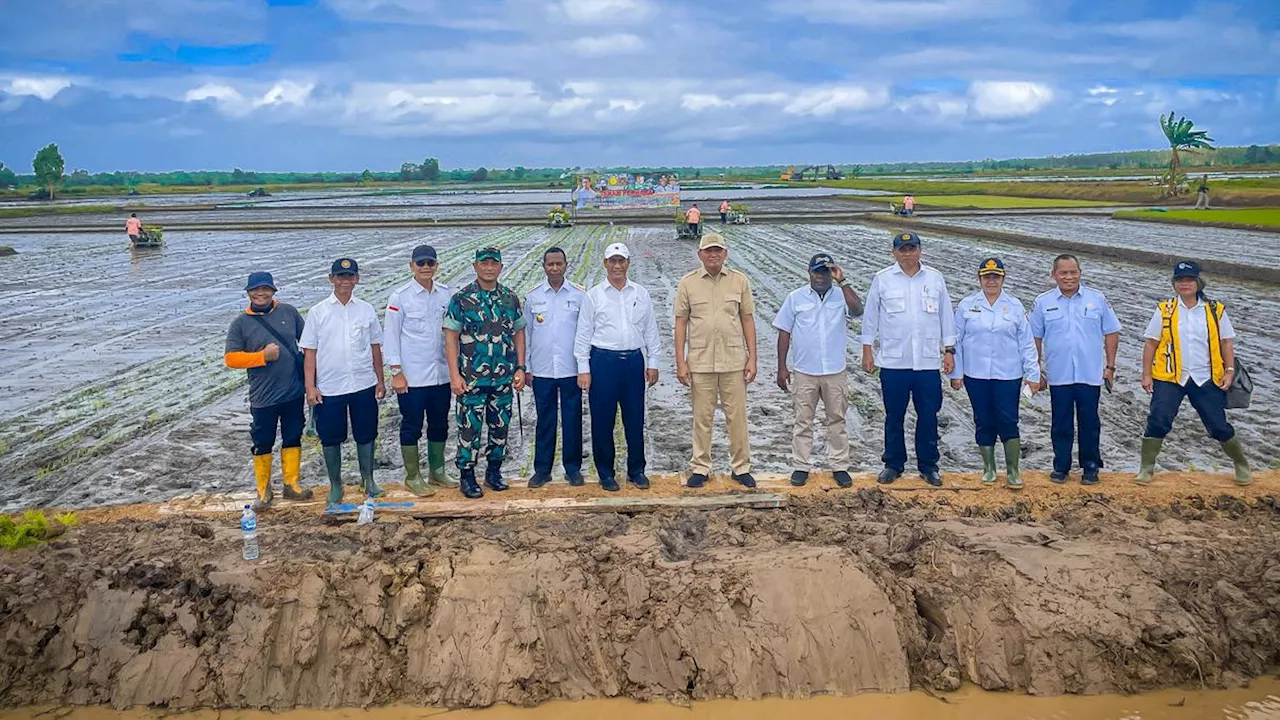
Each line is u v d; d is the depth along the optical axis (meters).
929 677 5.42
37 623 5.54
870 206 56.56
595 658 5.46
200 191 129.25
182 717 5.25
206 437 9.91
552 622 5.54
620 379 7.34
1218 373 7.15
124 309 19.42
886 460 7.73
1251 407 10.29
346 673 5.40
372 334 7.28
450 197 90.75
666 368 13.07
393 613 5.61
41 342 15.66
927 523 6.55
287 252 32.25
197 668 5.38
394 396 11.70
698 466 7.55
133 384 12.44
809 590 5.59
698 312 7.32
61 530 6.57
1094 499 7.16
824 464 8.66
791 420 10.23
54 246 36.91
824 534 6.40
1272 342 13.77
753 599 5.57
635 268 24.75
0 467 8.97
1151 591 5.62
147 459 9.15
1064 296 7.48
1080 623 5.43
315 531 6.55
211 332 16.55
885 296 7.48
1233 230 33.59
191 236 40.94
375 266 26.81
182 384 12.41
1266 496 7.09
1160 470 8.33
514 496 7.34
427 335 7.31
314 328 7.03
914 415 10.44
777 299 18.98
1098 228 35.66
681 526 6.71
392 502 7.11
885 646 5.44
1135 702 5.22
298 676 5.39
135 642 5.52
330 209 63.69
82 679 5.39
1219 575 5.86
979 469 8.45
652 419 10.46
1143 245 27.64
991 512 7.04
